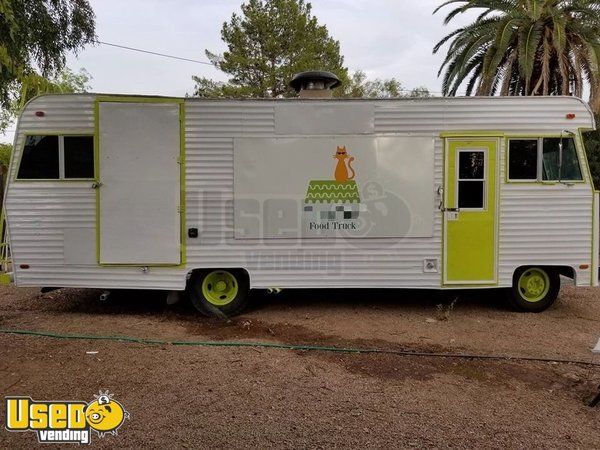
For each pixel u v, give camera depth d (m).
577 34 15.90
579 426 3.86
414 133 6.70
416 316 6.84
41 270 6.64
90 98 6.48
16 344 5.41
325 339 5.83
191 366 4.89
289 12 25.34
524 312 7.07
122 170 6.52
